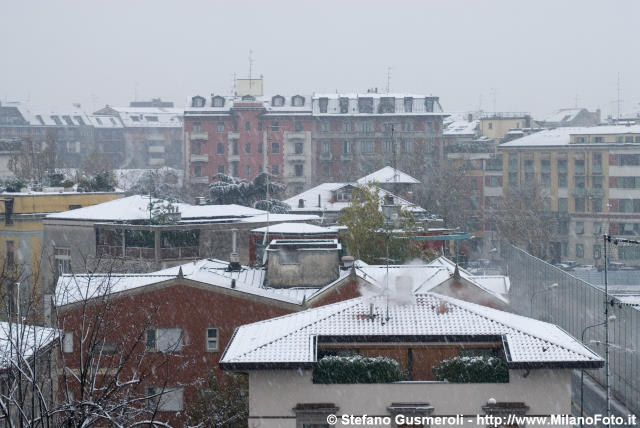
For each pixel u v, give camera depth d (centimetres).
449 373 3291
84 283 4747
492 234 14800
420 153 15862
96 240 8006
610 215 14175
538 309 6625
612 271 8619
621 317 4906
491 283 5966
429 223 9788
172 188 14675
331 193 12131
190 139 17412
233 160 17338
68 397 2177
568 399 3250
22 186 9681
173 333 4797
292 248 5553
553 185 14612
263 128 17312
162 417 4659
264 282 5575
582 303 5525
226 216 8538
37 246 9019
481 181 15175
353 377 3275
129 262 7756
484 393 3259
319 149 17362
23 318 2695
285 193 16625
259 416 3259
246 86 17938
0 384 2495
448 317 3488
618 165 14175
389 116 17288
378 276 5416
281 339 3372
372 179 12438
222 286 4819
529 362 3197
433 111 17412
